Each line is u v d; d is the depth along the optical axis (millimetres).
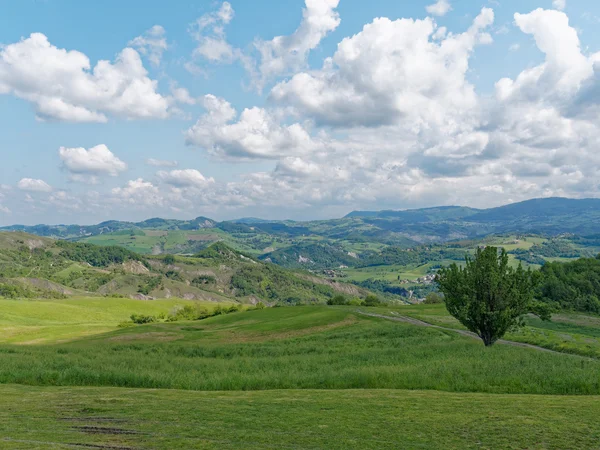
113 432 11094
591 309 100062
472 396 16469
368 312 86875
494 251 35281
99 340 63250
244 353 39250
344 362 28734
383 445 10094
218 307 122750
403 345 41281
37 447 9758
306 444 10141
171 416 12859
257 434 10914
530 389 18328
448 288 35844
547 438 10680
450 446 10047
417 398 15891
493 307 34406
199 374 23312
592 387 18031
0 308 125125
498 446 10062
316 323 69750
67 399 15734
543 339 46969
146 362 28625
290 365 27406
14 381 20641
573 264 121562
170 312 159875
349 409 13836
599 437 10773
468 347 32812
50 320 123875
